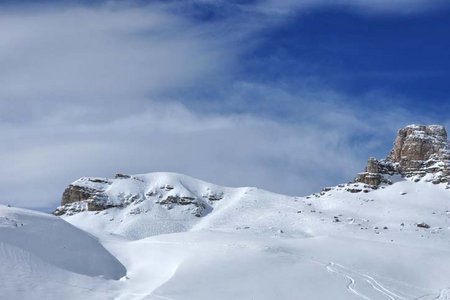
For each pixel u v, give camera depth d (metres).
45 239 80.19
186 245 87.06
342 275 74.12
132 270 81.00
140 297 65.12
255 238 95.12
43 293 63.47
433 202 176.75
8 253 71.69
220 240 91.06
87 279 71.44
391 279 75.81
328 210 176.88
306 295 66.00
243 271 72.50
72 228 88.56
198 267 73.94
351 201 182.38
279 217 170.50
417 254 87.12
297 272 73.25
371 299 65.94
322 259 81.50
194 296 63.75
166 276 75.06
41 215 88.38
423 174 199.00
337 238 96.19
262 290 66.38
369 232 135.62
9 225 79.19
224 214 195.50
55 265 74.12
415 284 75.62
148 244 91.19
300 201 197.88
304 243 92.06
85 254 81.56
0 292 61.38
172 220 199.00
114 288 69.69
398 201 179.50
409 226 148.88
